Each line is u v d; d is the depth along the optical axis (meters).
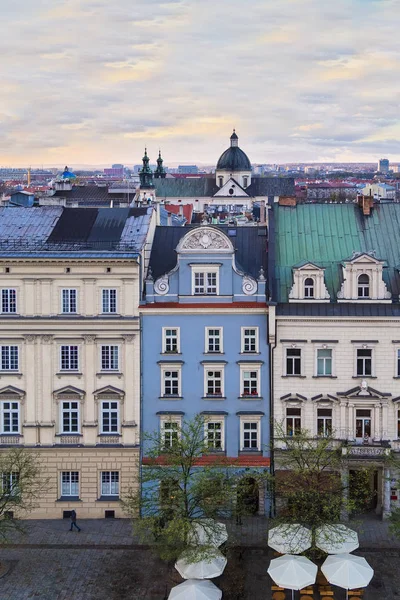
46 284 74.19
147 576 65.00
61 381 75.50
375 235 80.88
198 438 71.12
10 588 62.94
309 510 64.44
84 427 75.62
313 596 61.44
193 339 75.25
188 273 74.81
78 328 74.75
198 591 56.56
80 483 76.25
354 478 71.69
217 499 64.12
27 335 74.81
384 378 74.56
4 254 73.44
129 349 75.00
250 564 66.94
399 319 73.38
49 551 69.50
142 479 70.62
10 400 75.81
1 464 68.81
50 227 81.69
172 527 60.00
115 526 74.62
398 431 75.12
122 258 73.00
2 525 64.81
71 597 61.59
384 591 62.06
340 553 61.28
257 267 79.31
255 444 76.19
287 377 74.88
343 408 74.88
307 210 83.50
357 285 74.25
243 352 75.12
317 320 73.88
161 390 75.81
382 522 73.94
